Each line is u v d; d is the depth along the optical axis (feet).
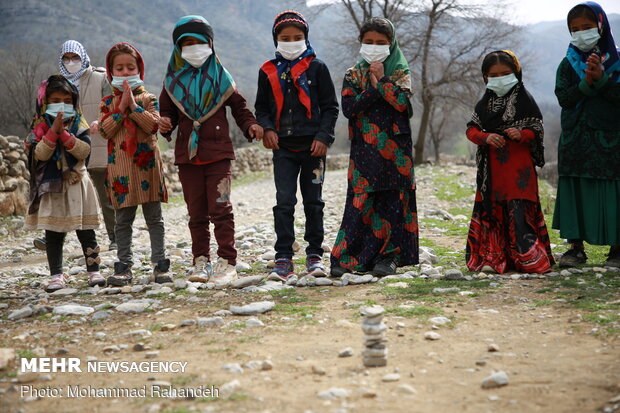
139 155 15.87
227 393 7.96
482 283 14.70
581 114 16.72
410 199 16.31
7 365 9.55
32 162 16.19
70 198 16.30
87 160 22.71
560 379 8.13
